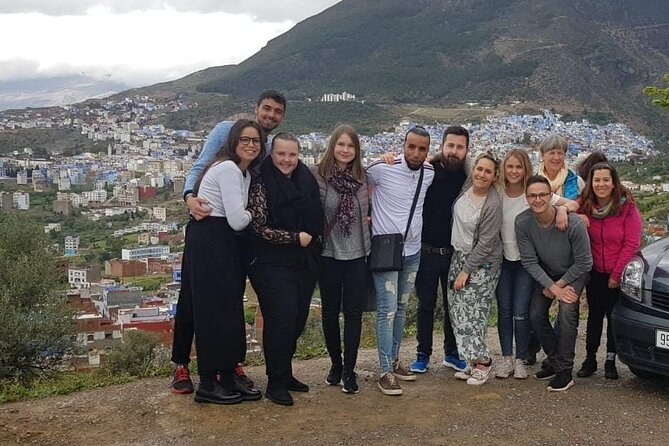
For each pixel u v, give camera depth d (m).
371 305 5.09
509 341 5.35
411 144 4.87
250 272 4.69
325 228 4.79
